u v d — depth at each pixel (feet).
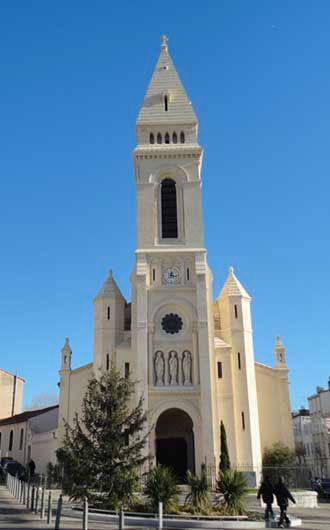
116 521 111.34
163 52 236.84
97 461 111.65
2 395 365.61
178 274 203.21
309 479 197.98
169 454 196.85
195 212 210.38
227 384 203.10
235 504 119.44
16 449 304.09
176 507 118.62
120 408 117.70
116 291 220.02
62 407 223.51
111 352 210.18
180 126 219.82
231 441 195.21
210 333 197.06
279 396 221.87
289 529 107.86
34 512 122.42
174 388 188.85
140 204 211.41
